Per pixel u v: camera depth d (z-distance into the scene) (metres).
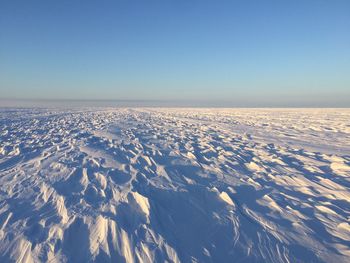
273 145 9.97
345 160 7.44
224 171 6.27
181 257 3.03
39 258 2.97
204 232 3.56
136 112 36.22
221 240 3.39
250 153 8.36
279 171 6.33
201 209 4.21
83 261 2.93
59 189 4.91
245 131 14.33
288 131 14.44
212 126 17.03
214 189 5.00
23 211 4.07
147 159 7.15
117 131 13.16
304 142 10.71
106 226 3.54
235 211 4.15
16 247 3.18
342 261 3.01
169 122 19.80
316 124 18.61
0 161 7.05
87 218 3.79
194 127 16.16
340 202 4.56
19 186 5.13
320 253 3.14
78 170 6.05
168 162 6.95
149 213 3.93
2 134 11.56
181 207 4.27
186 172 6.12
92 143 9.46
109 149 8.44
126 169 6.20
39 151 8.15
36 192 4.82
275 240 3.39
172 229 3.61
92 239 3.31
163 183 5.31
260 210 4.22
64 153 7.78
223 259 3.03
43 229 3.54
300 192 5.00
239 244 3.30
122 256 3.02
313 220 3.90
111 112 34.91
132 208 4.12
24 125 15.64
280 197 4.74
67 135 11.50
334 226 3.73
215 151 8.47
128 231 3.46
